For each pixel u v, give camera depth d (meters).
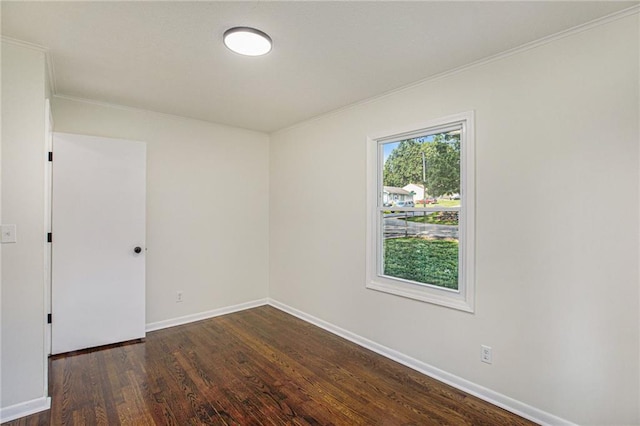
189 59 2.33
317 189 3.76
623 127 1.77
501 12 1.77
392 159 3.06
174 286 3.75
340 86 2.83
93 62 2.38
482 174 2.33
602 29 1.83
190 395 2.32
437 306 2.60
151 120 3.57
